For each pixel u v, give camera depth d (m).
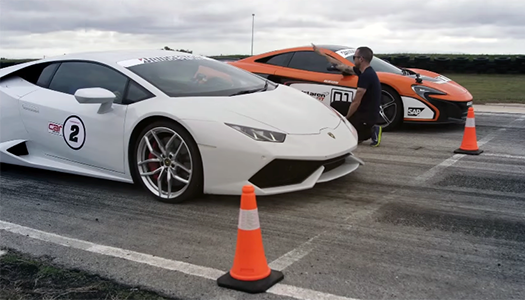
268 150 3.25
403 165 4.73
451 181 4.14
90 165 4.02
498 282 2.37
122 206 3.62
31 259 2.72
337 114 4.25
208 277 2.46
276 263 2.59
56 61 4.48
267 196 3.73
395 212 3.38
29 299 2.28
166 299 2.25
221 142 3.30
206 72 4.19
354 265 2.56
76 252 2.81
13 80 4.66
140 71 3.95
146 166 3.75
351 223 3.17
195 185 3.46
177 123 3.47
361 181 4.16
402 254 2.69
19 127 4.41
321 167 3.55
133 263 2.65
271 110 3.65
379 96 5.47
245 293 2.29
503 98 10.51
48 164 4.25
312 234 2.99
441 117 6.45
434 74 7.46
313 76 6.99
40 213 3.52
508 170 4.50
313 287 2.33
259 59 7.59
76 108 4.03
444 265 2.55
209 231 3.09
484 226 3.11
